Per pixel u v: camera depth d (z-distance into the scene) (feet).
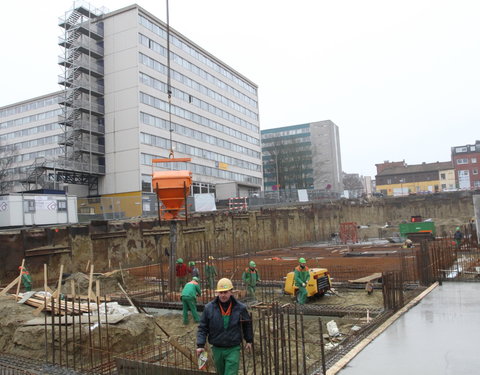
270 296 52.34
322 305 47.29
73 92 169.07
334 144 375.66
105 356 29.43
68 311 34.91
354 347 26.45
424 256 50.90
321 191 217.97
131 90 168.25
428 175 306.35
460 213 203.62
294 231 158.51
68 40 171.73
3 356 31.17
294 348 31.96
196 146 205.26
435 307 36.81
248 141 262.06
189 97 203.82
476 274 53.72
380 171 343.05
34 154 264.11
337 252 113.50
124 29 172.04
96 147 168.66
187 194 50.19
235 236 127.54
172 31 194.39
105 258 86.84
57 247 76.02
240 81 259.19
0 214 94.22
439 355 23.89
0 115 280.51
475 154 295.07
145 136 169.17
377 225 197.16
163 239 102.47
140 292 58.13
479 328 29.09
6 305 37.68
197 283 40.86
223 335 18.98
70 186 166.71
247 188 250.98
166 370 21.52
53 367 28.17
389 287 38.88
